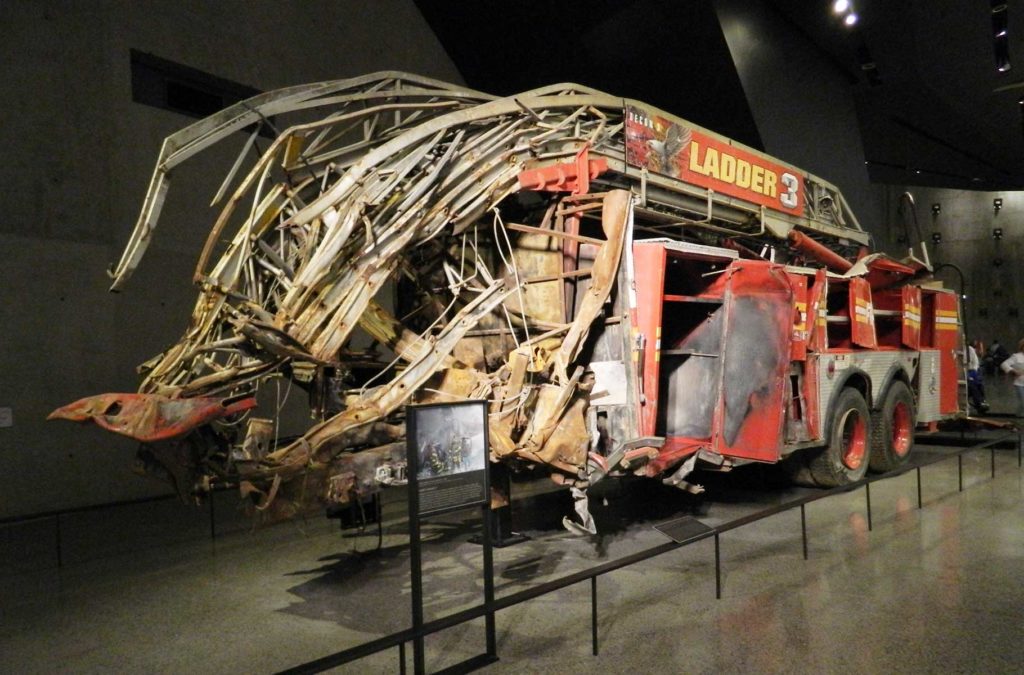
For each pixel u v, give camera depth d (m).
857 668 3.97
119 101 8.89
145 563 6.46
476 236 6.14
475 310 5.46
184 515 8.52
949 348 11.26
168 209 9.19
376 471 5.08
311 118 10.51
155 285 9.10
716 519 7.54
